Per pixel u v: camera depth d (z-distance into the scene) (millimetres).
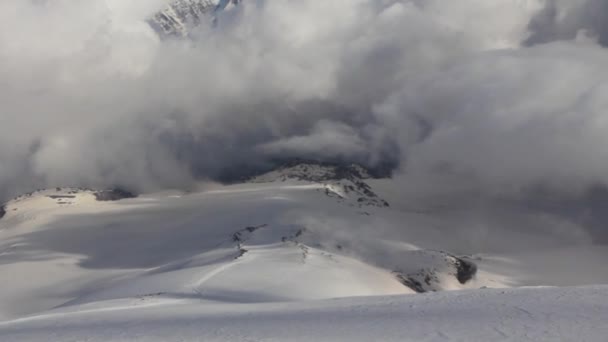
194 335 45625
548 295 50781
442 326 42281
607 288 52219
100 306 88125
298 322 48594
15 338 50094
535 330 38594
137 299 95000
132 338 45938
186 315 59594
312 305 61500
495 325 40969
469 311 46969
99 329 52281
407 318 46500
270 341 41469
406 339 39438
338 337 41562
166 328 50188
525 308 45656
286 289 133750
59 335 50156
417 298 58125
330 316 50719
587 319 40438
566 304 45781
